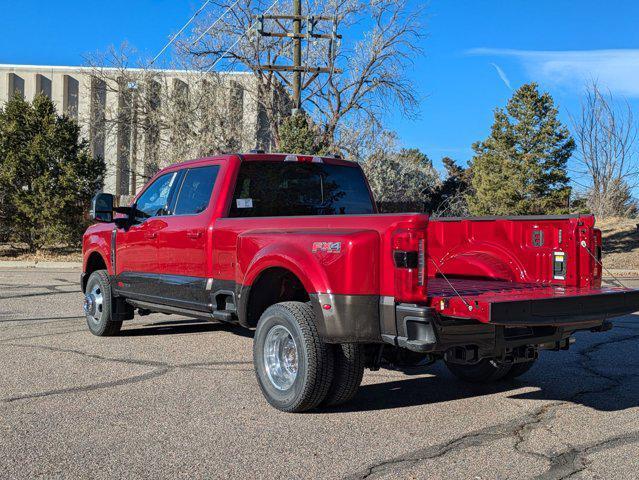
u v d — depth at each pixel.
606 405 5.56
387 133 28.73
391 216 4.76
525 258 6.00
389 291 4.72
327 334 4.91
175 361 7.03
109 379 6.21
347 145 28.70
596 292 5.13
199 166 6.97
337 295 4.87
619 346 8.30
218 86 28.72
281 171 6.76
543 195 27.05
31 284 14.73
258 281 5.79
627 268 19.66
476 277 6.28
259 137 30.58
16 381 6.09
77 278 16.11
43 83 38.31
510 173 26.94
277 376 5.38
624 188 29.52
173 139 28.66
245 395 5.73
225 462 4.16
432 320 4.54
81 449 4.36
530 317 4.56
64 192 20.86
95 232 8.62
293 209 6.76
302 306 5.21
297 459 4.23
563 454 4.34
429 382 6.43
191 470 4.02
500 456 4.30
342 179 7.16
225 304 6.30
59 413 5.13
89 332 8.76
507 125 27.31
